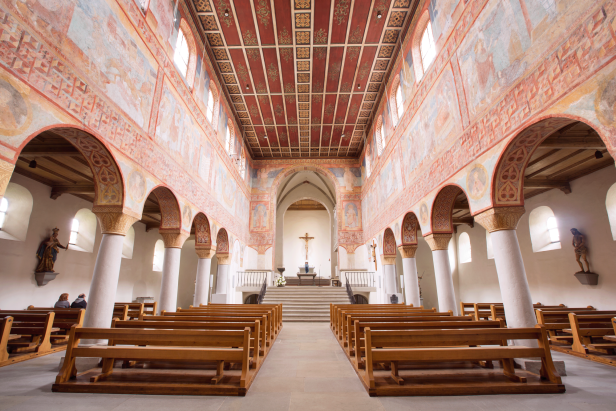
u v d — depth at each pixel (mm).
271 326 9281
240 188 20984
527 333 5148
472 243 20672
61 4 5730
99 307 7078
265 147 23453
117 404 4266
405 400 4473
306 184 31281
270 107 18516
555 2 5465
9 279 11523
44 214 13062
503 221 7086
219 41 13719
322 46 13992
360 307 10805
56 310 8930
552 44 5508
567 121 5750
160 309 10703
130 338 5035
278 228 30703
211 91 15172
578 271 12570
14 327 7539
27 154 8555
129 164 7887
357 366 5852
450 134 9266
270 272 22891
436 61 10258
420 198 11641
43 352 7516
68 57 5871
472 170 8031
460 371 5555
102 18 6906
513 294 6742
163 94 9820
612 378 5578
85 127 6266
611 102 4461
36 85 5152
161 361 6082
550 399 4484
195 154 12602
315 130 21141
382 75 15898
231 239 18453
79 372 5996
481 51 7695
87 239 15523
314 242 35031
